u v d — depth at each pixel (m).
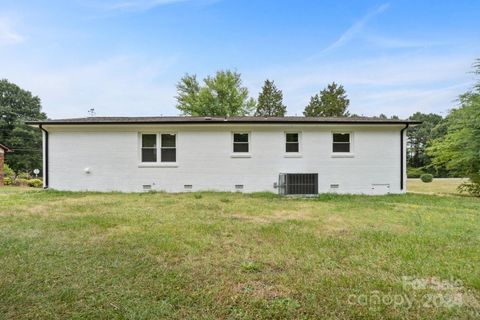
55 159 11.19
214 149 11.37
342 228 5.13
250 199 9.13
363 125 11.43
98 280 2.79
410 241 4.23
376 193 11.48
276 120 11.18
